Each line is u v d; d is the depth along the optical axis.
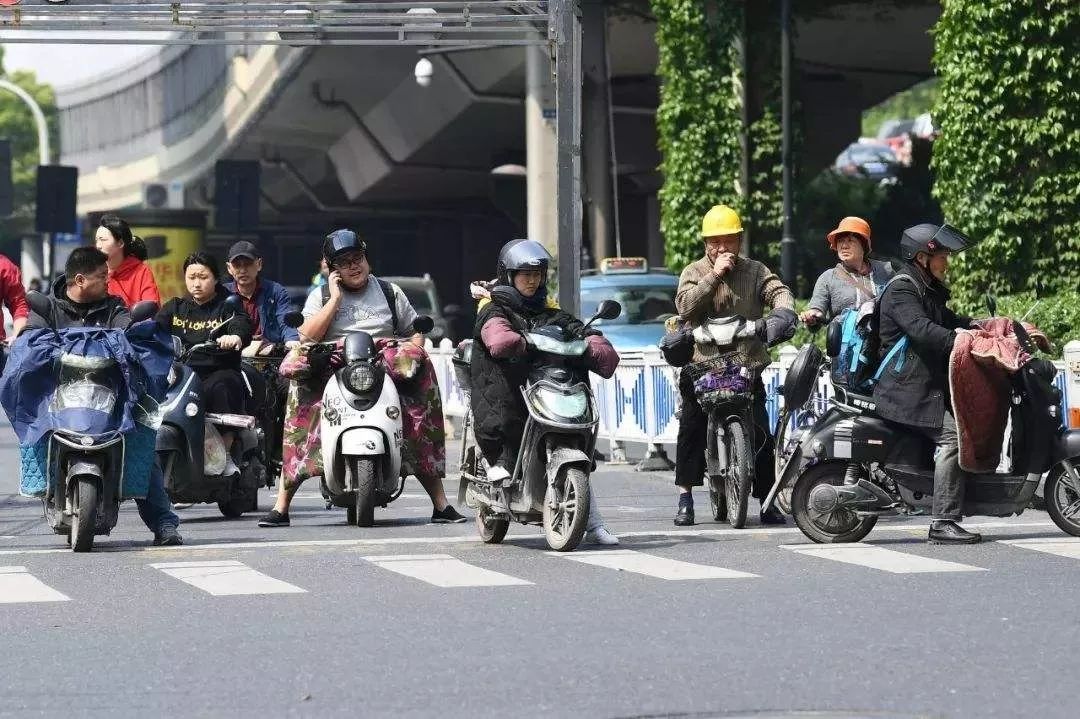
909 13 92.12
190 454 31.77
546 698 15.88
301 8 45.94
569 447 25.95
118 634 19.58
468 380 27.52
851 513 26.52
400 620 20.16
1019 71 55.19
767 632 18.92
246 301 34.16
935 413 26.08
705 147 77.06
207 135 167.88
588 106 93.38
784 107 75.69
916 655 17.52
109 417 26.50
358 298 31.20
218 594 22.38
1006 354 25.34
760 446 29.81
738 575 23.23
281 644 18.77
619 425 46.41
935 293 26.45
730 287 30.11
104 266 27.17
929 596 21.19
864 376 26.61
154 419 26.97
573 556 25.53
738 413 29.34
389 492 30.84
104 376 26.72
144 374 26.80
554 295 91.44
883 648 17.91
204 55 159.50
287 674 17.14
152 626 20.08
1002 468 29.12
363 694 16.16
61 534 28.53
